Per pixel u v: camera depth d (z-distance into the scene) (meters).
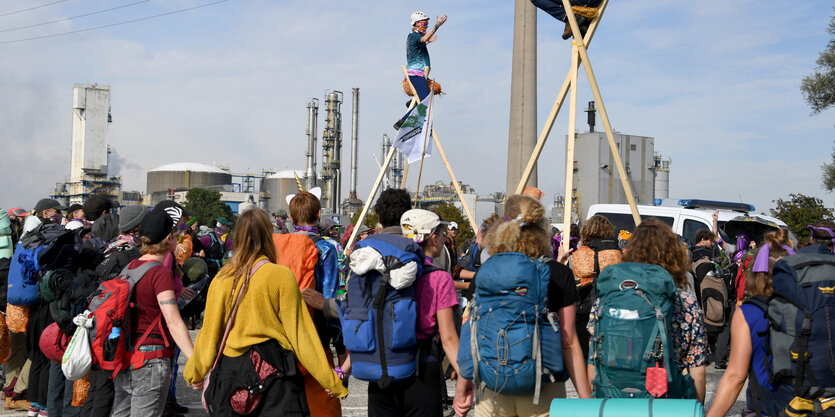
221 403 4.02
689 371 3.90
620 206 12.48
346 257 7.93
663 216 11.96
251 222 4.21
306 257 5.16
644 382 3.65
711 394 8.17
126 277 4.96
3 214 8.24
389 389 4.23
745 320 3.59
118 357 4.86
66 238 6.17
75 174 124.12
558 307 3.94
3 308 7.62
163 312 4.83
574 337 3.96
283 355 4.08
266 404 4.02
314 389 4.60
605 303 3.79
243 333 4.04
